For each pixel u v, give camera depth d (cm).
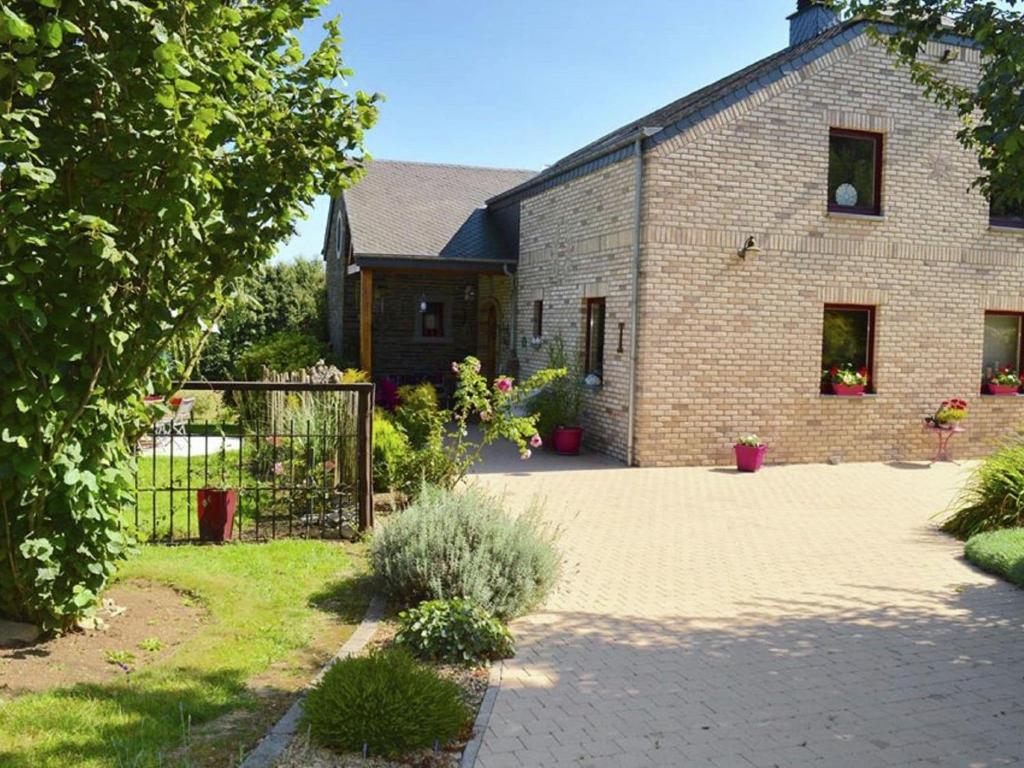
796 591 670
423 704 388
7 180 401
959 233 1430
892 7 587
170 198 426
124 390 500
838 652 531
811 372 1359
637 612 610
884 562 764
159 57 390
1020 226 1469
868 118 1359
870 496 1093
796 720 431
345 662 416
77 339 443
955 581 702
